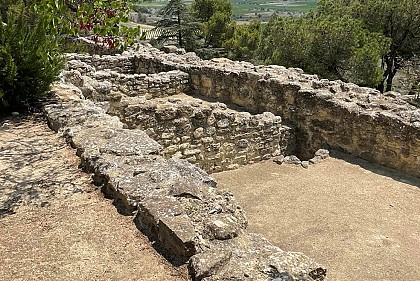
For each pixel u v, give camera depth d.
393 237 6.72
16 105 7.94
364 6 21.06
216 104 10.78
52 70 8.20
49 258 4.06
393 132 8.84
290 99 10.86
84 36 17.62
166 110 9.49
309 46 18.97
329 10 22.55
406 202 7.76
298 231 6.87
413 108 9.41
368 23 20.86
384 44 18.69
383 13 20.33
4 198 5.10
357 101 9.95
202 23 26.59
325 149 9.97
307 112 10.47
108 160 5.49
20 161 6.00
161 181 4.94
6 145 6.51
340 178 8.72
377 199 7.85
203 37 27.66
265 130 10.27
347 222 7.11
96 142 6.15
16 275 3.81
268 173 9.30
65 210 4.86
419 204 7.71
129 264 3.96
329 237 6.70
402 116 8.94
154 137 9.62
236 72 12.20
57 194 5.20
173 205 4.34
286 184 8.60
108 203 4.99
